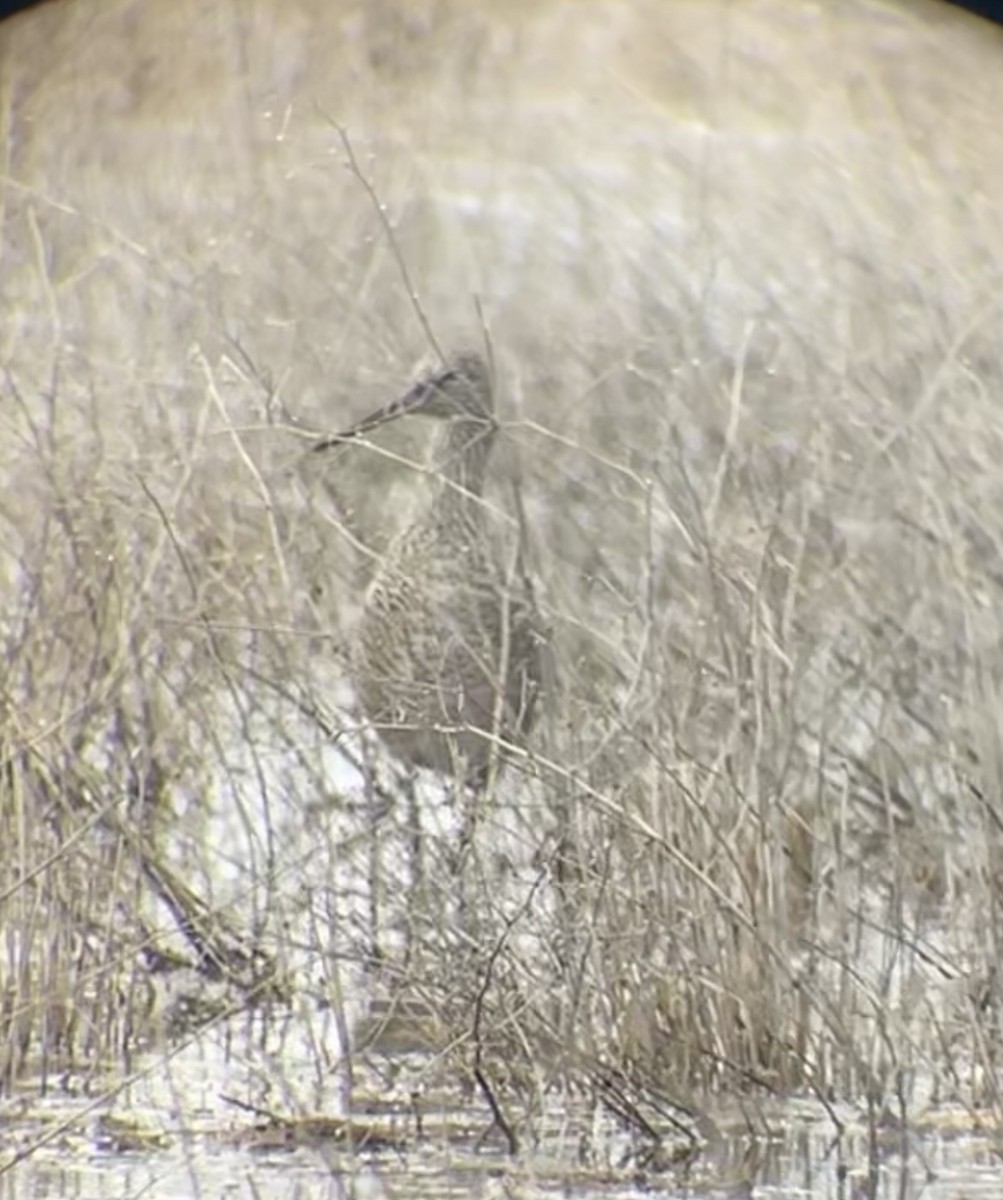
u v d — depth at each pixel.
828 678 30.08
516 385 41.12
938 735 30.08
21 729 29.91
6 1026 29.55
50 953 29.61
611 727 29.02
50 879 29.73
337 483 33.84
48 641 30.69
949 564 31.59
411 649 30.48
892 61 57.41
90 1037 29.52
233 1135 27.69
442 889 28.45
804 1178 26.73
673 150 52.81
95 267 38.50
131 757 30.08
